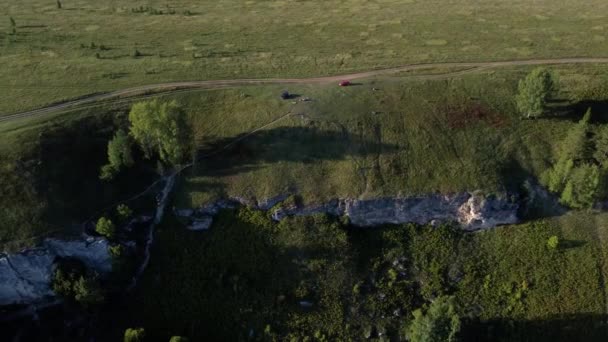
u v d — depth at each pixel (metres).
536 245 85.31
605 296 80.94
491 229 88.06
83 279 75.56
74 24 138.75
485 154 91.62
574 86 104.31
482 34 130.62
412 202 87.12
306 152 91.69
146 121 82.12
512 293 81.75
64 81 107.12
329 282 82.44
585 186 83.12
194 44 126.62
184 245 84.31
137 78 108.50
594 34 128.75
